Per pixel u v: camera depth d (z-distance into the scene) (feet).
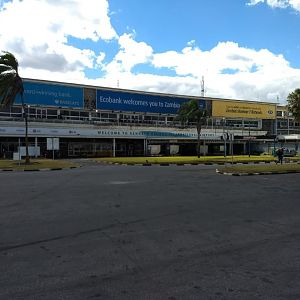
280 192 45.78
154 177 65.26
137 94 214.90
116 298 14.44
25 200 38.32
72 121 183.01
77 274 17.04
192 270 17.71
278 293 14.99
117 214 31.01
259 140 224.12
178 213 31.65
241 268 18.04
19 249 20.95
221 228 26.43
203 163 116.06
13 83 104.17
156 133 202.90
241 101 254.47
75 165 101.55
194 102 166.81
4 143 164.66
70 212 31.81
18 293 14.89
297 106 127.03
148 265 18.37
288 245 22.25
